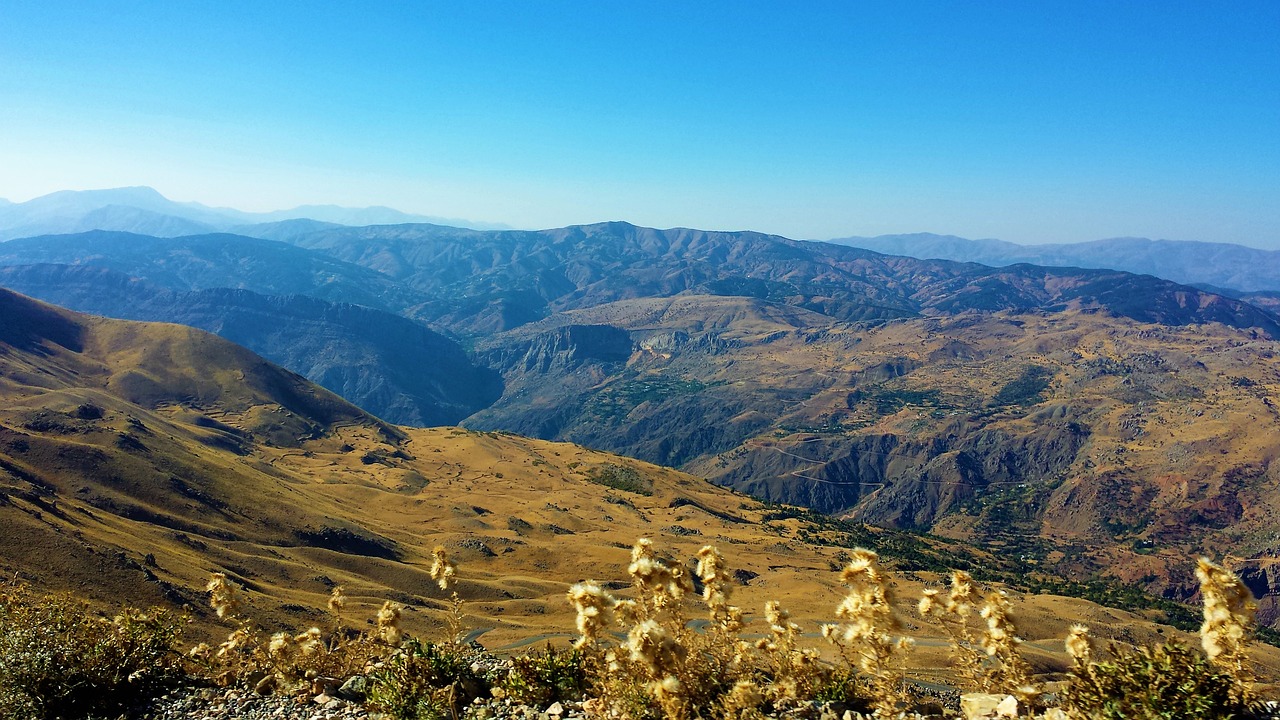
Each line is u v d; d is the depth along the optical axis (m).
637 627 7.93
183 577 71.56
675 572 9.27
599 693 9.63
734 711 8.36
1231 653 7.52
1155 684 7.93
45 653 11.76
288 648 13.34
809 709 9.41
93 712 11.66
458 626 12.23
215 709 11.99
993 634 8.73
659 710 8.67
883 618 8.43
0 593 14.02
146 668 12.66
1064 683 8.86
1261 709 7.40
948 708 9.49
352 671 13.13
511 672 11.54
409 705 10.81
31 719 11.21
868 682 9.68
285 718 11.43
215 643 53.28
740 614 9.70
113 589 59.12
